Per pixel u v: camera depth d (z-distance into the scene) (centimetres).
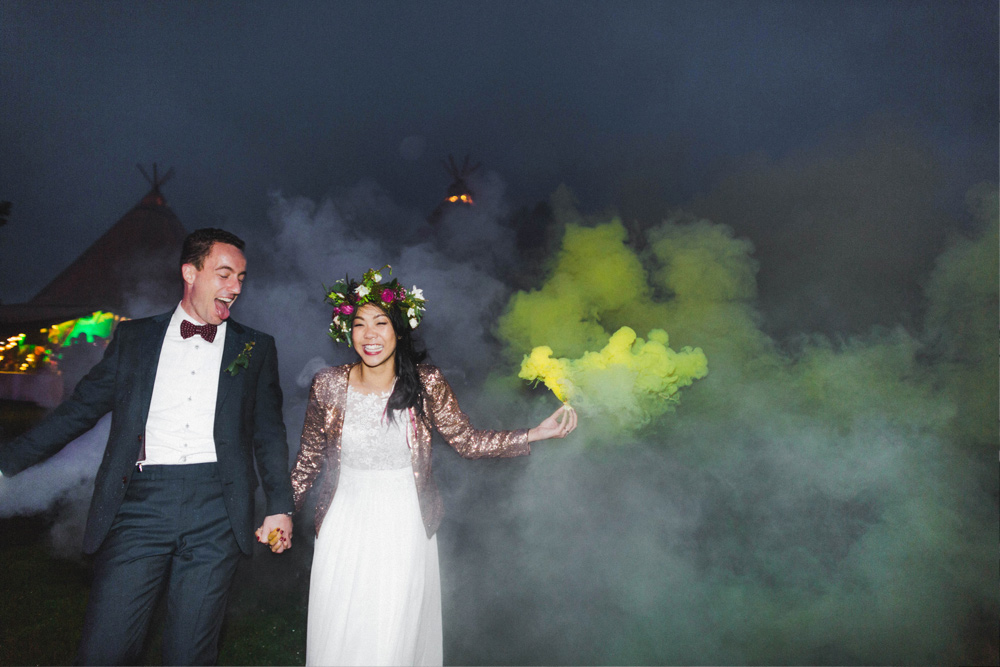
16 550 407
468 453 244
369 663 207
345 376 232
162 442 215
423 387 232
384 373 230
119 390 218
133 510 210
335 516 225
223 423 221
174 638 205
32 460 209
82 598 338
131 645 203
